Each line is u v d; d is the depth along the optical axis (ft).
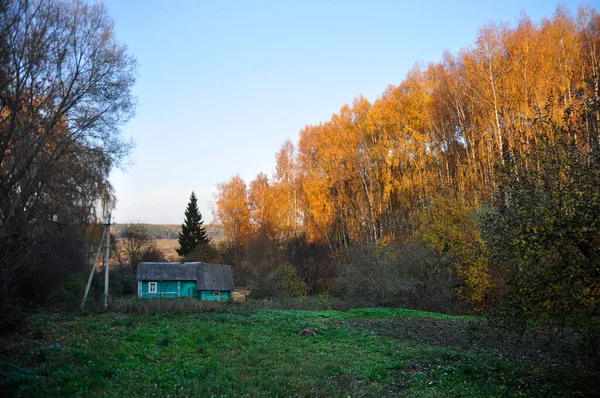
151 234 261.44
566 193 34.32
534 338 63.00
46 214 62.28
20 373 32.04
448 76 135.74
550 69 104.27
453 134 144.87
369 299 117.29
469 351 54.34
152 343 53.83
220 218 226.79
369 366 45.98
